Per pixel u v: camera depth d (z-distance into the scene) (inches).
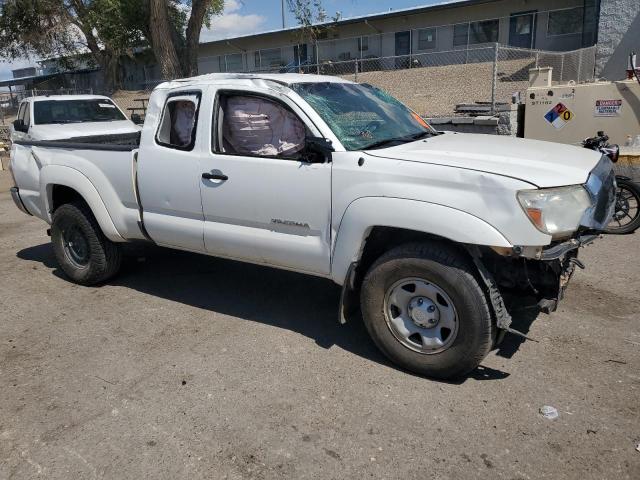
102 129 418.3
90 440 122.1
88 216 205.6
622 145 315.9
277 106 159.8
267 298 198.5
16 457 117.4
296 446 118.0
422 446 116.5
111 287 215.3
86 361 157.2
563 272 136.5
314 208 149.3
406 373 145.2
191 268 233.0
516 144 160.1
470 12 1021.8
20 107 466.3
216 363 153.6
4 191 460.1
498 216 124.2
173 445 119.6
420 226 131.3
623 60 642.8
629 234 255.4
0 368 154.8
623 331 162.1
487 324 130.9
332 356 155.3
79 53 1270.9
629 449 113.0
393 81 854.5
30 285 221.5
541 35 967.6
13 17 1093.1
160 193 179.3
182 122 176.7
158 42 586.9
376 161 139.0
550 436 117.9
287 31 1184.8
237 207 162.9
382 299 143.8
